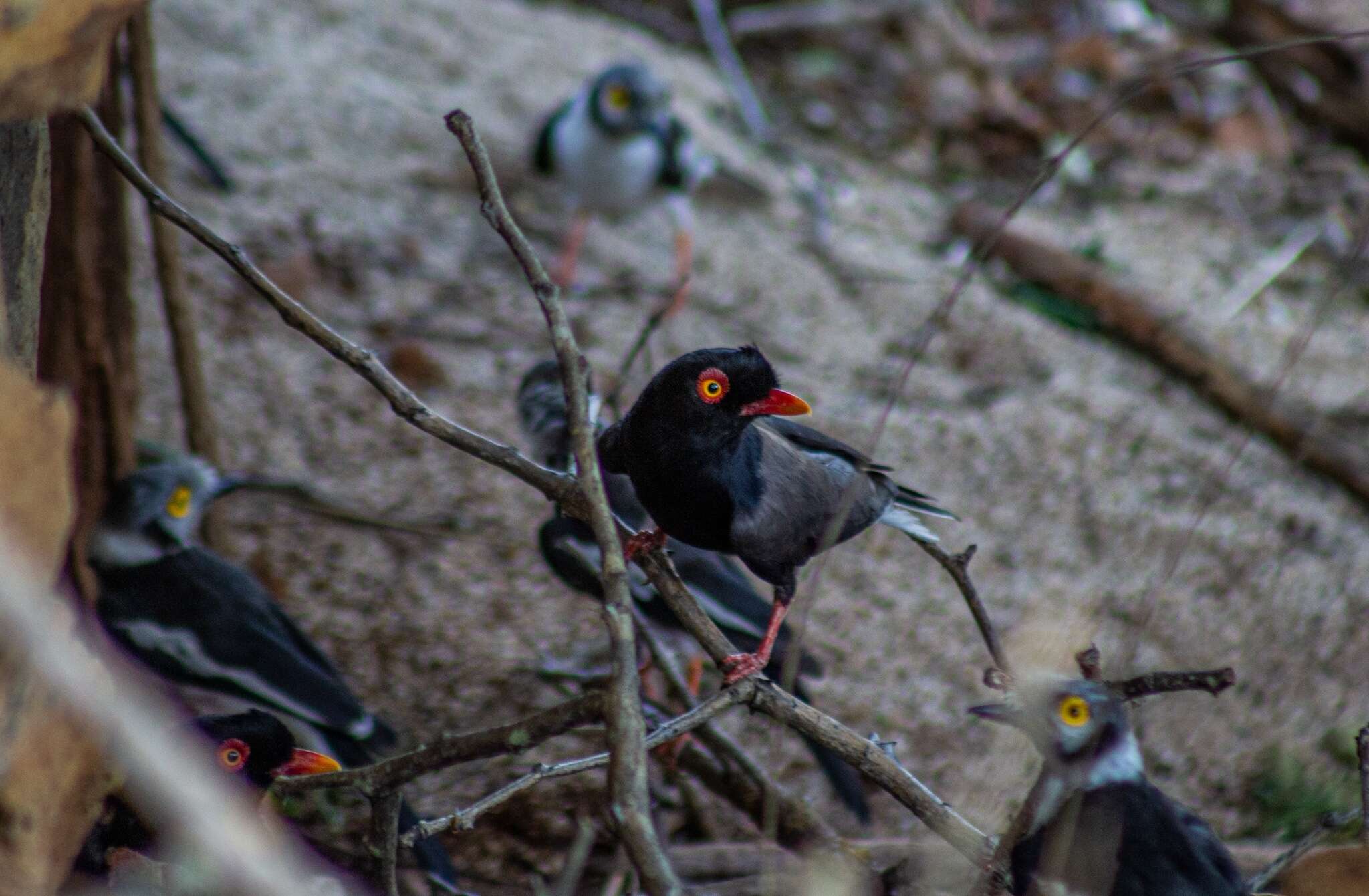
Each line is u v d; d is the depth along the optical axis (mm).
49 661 4246
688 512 6988
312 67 16109
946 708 10633
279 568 10859
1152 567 11852
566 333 6121
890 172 17000
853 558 11586
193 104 14961
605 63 17656
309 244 13664
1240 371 13781
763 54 18734
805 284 14672
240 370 12203
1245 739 10516
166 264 9922
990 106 18062
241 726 6922
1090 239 15844
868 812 8641
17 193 5496
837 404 13008
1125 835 5707
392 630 10570
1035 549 11906
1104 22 19203
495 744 5398
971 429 12914
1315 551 12188
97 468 9422
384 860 5883
